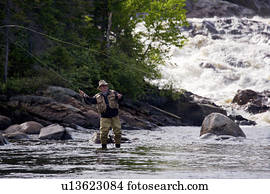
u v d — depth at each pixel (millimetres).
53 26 56031
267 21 144375
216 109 62656
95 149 18906
